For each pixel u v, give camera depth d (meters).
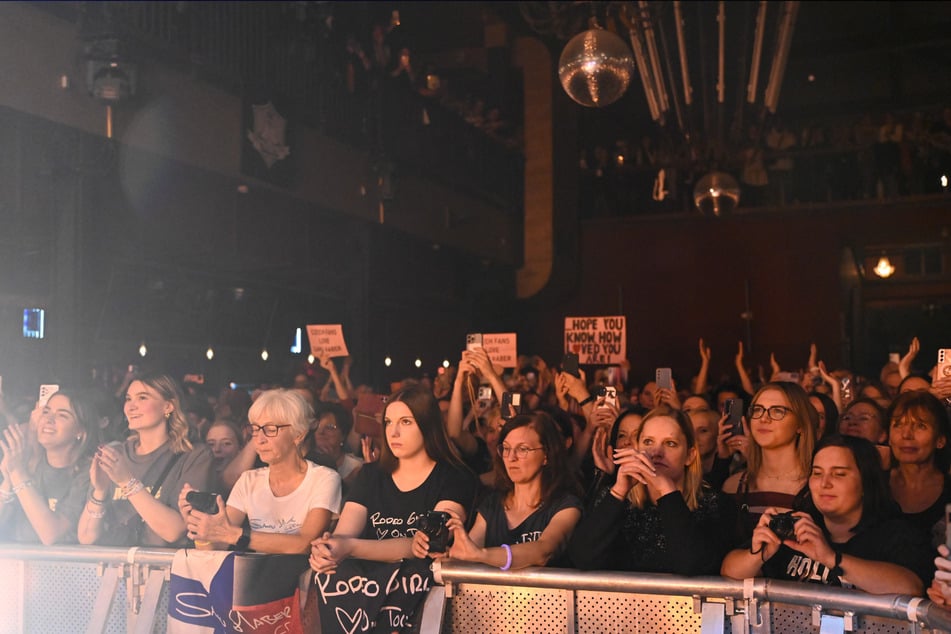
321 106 15.02
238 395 8.05
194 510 4.07
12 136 10.20
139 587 4.13
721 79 15.20
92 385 10.90
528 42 22.78
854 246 23.78
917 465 4.30
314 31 14.68
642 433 3.98
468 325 22.62
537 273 22.58
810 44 27.61
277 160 13.82
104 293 11.62
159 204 12.28
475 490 4.23
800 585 3.27
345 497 4.38
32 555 4.25
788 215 23.25
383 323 19.75
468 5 21.14
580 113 25.00
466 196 20.25
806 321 23.00
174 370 13.79
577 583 3.60
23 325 10.54
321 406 6.09
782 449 4.21
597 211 24.61
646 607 3.54
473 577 3.75
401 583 3.85
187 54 11.94
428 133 18.39
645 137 24.55
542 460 4.08
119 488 4.35
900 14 26.86
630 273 24.16
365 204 16.44
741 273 23.50
